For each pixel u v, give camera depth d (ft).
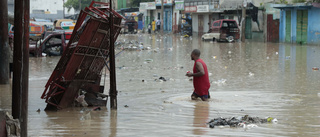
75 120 29.17
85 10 33.45
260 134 24.17
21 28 22.02
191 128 25.89
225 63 72.08
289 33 135.74
